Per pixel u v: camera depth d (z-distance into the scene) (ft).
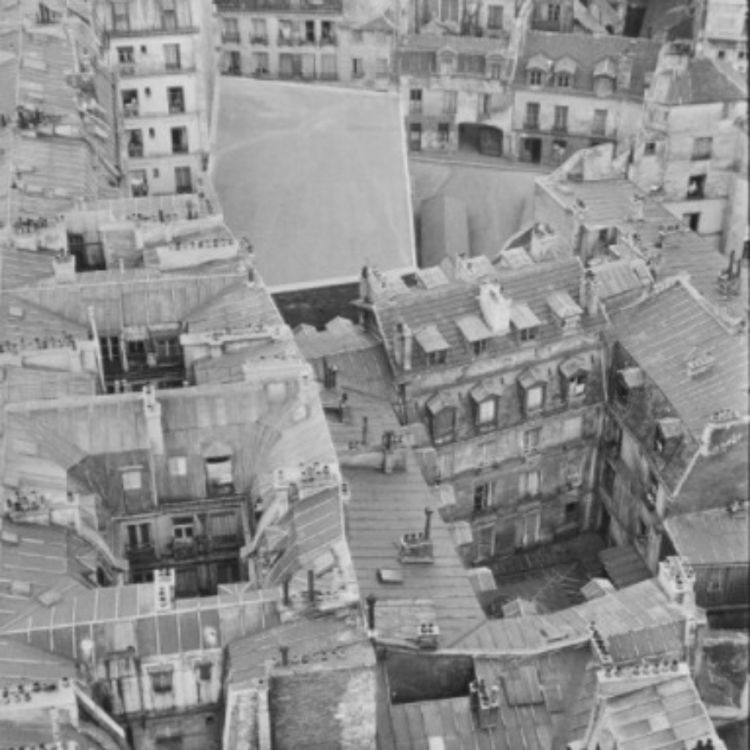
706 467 379.14
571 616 328.29
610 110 621.31
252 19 647.15
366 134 577.02
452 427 409.08
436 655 308.40
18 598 282.15
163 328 372.99
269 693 271.69
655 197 540.11
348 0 636.89
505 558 445.78
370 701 278.26
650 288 427.33
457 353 406.21
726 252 565.94
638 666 296.30
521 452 426.51
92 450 322.34
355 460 367.45
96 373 355.15
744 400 381.40
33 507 298.56
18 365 348.38
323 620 284.20
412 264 521.24
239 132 578.66
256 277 387.75
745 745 368.48
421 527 351.87
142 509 327.88
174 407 329.93
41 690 258.98
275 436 328.90
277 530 303.27
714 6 605.31
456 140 654.53
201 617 281.54
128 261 406.21
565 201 492.54
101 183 451.53
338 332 418.72
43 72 479.82
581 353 421.18
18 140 445.78
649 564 405.59
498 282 416.46
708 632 364.38
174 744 292.20
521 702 305.32
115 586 297.33
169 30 534.78
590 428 433.48
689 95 534.37
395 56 642.63
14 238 395.96
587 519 453.17
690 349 405.18
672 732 287.28
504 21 643.45
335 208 541.34
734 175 550.36
